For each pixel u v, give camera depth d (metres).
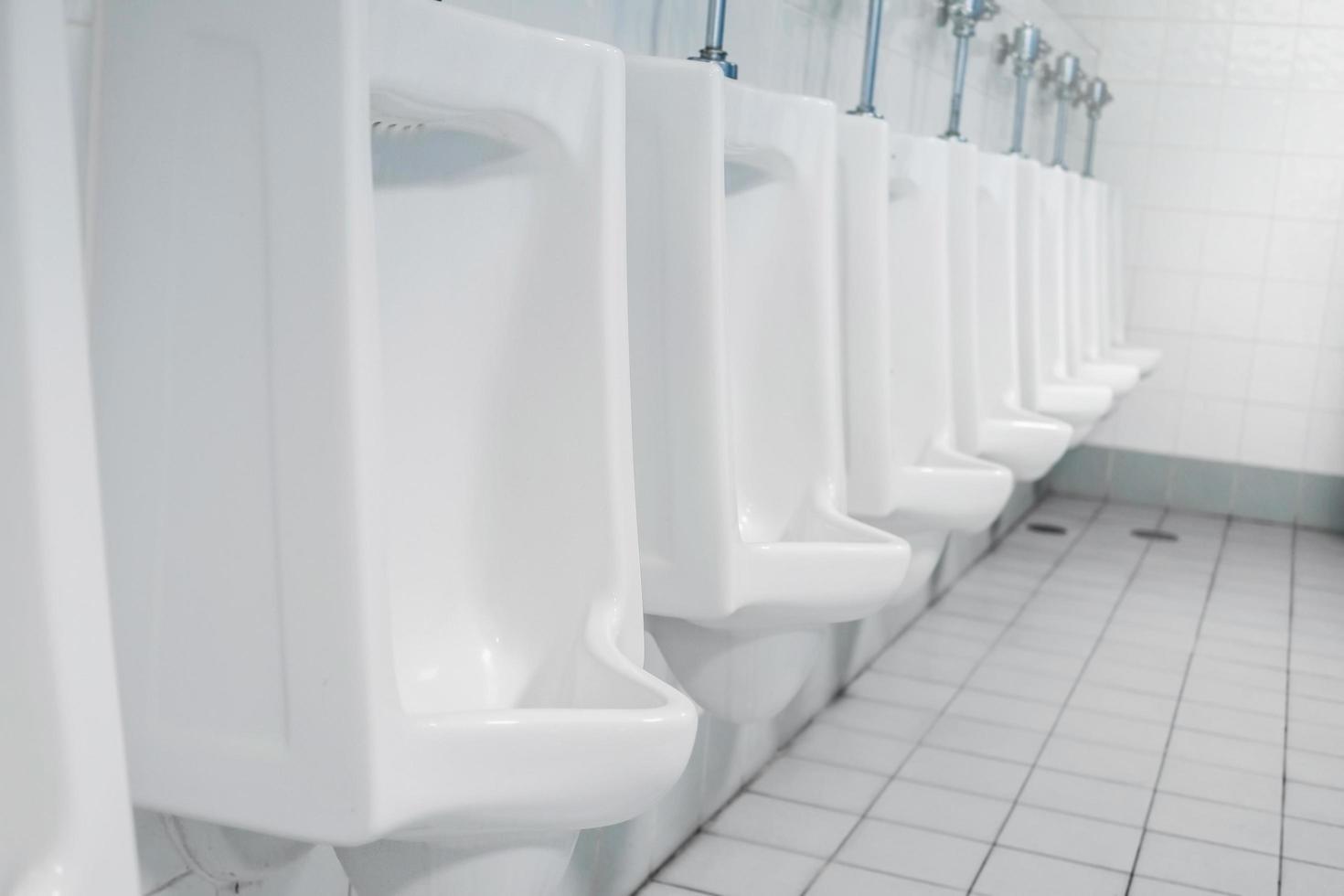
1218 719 3.19
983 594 4.26
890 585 1.56
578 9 1.61
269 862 1.22
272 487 0.93
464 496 1.22
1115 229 5.20
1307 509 5.67
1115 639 3.83
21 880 0.71
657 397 1.46
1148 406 5.83
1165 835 2.52
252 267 0.92
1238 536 5.39
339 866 1.42
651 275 1.45
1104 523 5.48
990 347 2.89
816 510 1.67
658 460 1.47
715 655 1.68
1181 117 5.64
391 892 1.13
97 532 0.72
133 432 0.97
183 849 1.14
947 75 3.21
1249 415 5.71
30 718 0.71
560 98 1.13
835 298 1.78
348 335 0.89
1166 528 5.45
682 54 1.90
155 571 0.97
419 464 1.18
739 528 1.59
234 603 0.95
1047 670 3.50
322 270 0.89
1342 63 5.45
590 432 1.17
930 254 2.24
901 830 2.47
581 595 1.18
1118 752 2.94
